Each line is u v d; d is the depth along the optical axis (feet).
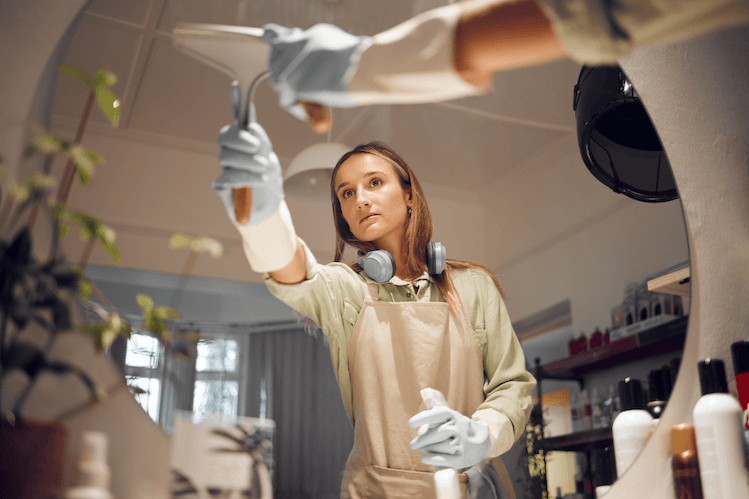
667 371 3.03
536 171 3.77
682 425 2.44
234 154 1.60
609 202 3.73
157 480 1.83
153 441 1.87
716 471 2.19
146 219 2.21
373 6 3.40
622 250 3.60
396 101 1.38
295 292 2.33
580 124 3.73
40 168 1.95
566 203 3.76
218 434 2.00
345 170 3.10
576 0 1.14
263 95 2.98
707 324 2.78
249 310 2.27
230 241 2.34
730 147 3.36
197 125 2.50
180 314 2.12
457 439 2.25
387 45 1.32
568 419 3.14
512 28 1.25
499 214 3.65
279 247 1.98
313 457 2.21
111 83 2.22
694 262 2.88
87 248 1.97
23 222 1.83
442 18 1.31
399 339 2.62
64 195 1.99
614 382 3.23
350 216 3.05
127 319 1.97
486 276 3.14
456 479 2.37
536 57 1.30
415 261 3.00
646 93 3.13
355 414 2.38
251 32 1.76
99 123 2.20
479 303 2.98
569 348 3.35
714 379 2.43
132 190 2.21
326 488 2.21
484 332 2.91
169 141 2.40
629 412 2.66
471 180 3.67
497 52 1.28
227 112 2.60
